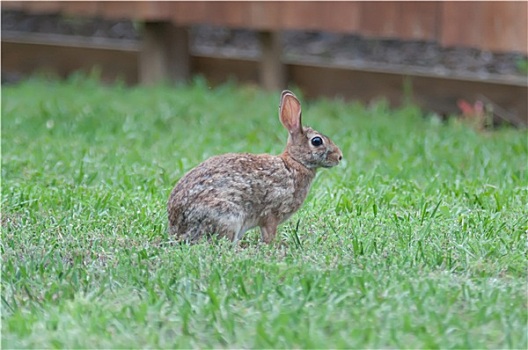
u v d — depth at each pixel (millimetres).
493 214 10328
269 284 8227
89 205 10773
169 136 14898
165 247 9312
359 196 11164
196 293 8109
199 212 9359
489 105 16875
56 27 24672
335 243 9398
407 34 17000
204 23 18797
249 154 9734
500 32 16109
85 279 8477
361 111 17031
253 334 7273
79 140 14547
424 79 17719
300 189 9836
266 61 18797
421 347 7051
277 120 15914
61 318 7602
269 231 9750
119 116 16156
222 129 15469
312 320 7469
